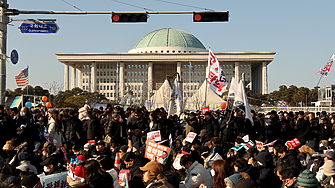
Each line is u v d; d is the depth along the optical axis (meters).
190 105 33.09
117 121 11.96
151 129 12.46
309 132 13.58
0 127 11.18
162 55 162.75
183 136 13.34
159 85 129.88
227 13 13.85
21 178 6.23
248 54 161.75
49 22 14.06
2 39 13.98
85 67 173.50
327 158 7.15
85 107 15.82
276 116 13.60
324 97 47.38
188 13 14.05
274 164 9.09
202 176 6.16
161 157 7.31
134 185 6.02
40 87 122.31
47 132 10.95
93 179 5.12
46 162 7.13
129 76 172.50
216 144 9.07
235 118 13.13
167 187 5.14
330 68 26.81
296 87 125.06
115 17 13.97
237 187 5.02
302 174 5.15
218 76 17.62
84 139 12.67
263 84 162.38
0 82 14.02
